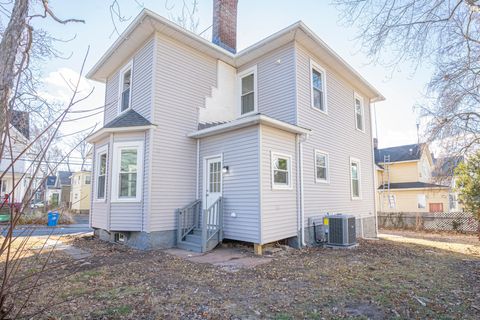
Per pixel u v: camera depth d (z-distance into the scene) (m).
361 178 12.29
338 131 10.98
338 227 8.59
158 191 8.04
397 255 7.56
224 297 4.14
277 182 7.96
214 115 9.89
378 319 3.48
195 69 9.51
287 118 8.95
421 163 22.58
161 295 4.17
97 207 9.10
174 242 8.23
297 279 5.07
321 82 10.36
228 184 8.10
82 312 3.56
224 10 10.69
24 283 4.50
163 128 8.39
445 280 5.14
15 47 2.88
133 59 9.68
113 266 5.84
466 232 13.88
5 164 10.59
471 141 9.28
